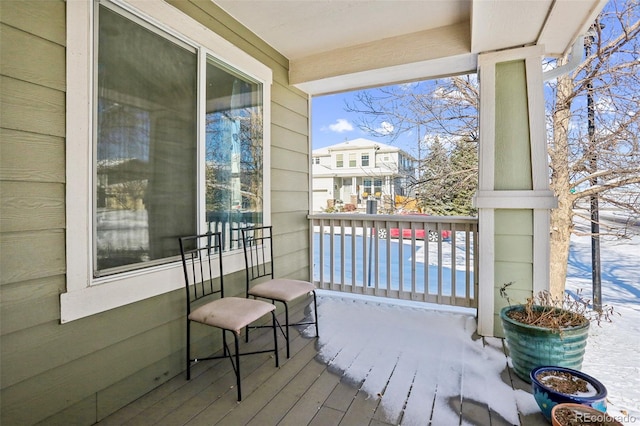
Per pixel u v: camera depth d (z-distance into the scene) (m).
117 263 1.66
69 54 1.43
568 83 4.21
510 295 2.51
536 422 1.56
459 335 2.59
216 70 2.35
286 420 1.58
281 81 3.15
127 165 1.71
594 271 4.03
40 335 1.34
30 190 1.31
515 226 2.50
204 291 2.20
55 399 1.39
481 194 2.53
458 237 5.72
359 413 1.63
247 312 1.84
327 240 6.02
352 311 3.15
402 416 1.61
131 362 1.72
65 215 1.43
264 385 1.88
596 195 4.08
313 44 2.97
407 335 2.59
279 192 3.13
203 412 1.63
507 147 2.52
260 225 2.84
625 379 2.02
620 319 3.09
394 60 2.86
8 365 1.25
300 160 3.49
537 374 1.69
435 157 5.08
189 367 1.93
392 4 2.37
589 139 4.09
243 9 2.40
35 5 1.32
